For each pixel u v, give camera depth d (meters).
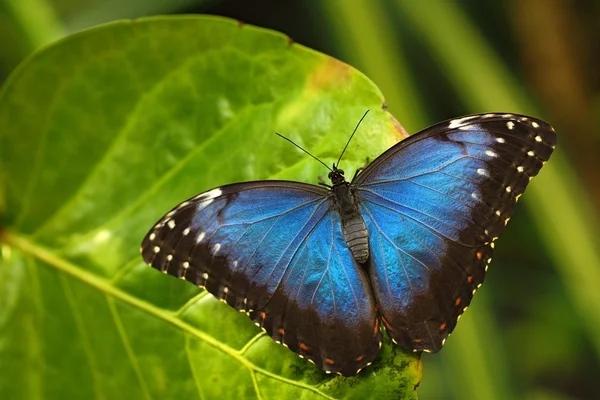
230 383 0.83
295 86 0.84
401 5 0.92
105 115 0.84
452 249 0.84
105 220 0.84
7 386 0.83
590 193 0.98
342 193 0.84
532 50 0.98
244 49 0.84
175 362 0.83
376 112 0.84
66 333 0.84
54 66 0.83
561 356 0.97
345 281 0.84
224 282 0.83
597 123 0.98
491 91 0.91
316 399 0.83
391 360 0.83
